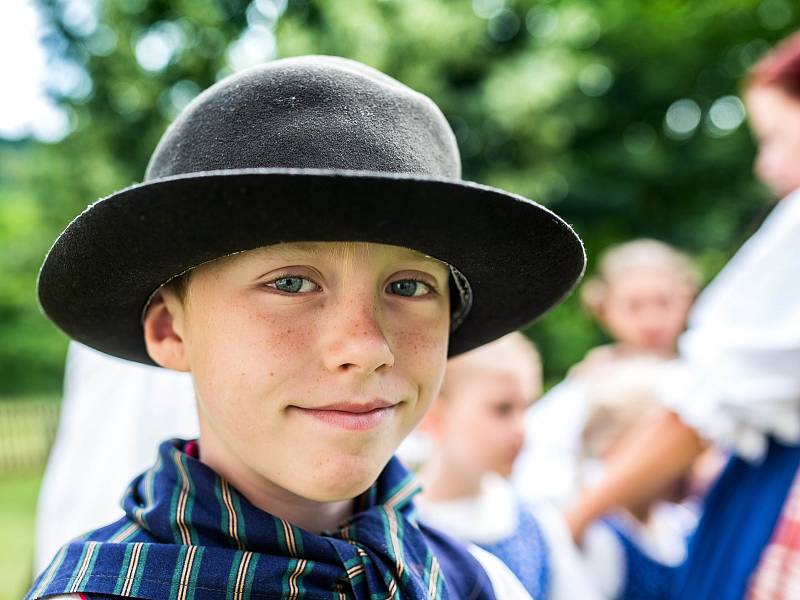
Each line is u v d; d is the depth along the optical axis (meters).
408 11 8.18
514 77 8.85
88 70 8.61
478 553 1.24
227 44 8.29
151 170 1.01
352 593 0.97
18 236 12.41
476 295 1.12
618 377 2.69
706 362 1.71
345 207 0.83
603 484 1.86
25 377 13.23
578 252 1.08
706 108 11.23
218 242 0.88
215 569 0.93
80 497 1.80
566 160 10.15
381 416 0.92
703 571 1.70
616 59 10.82
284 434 0.90
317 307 0.90
